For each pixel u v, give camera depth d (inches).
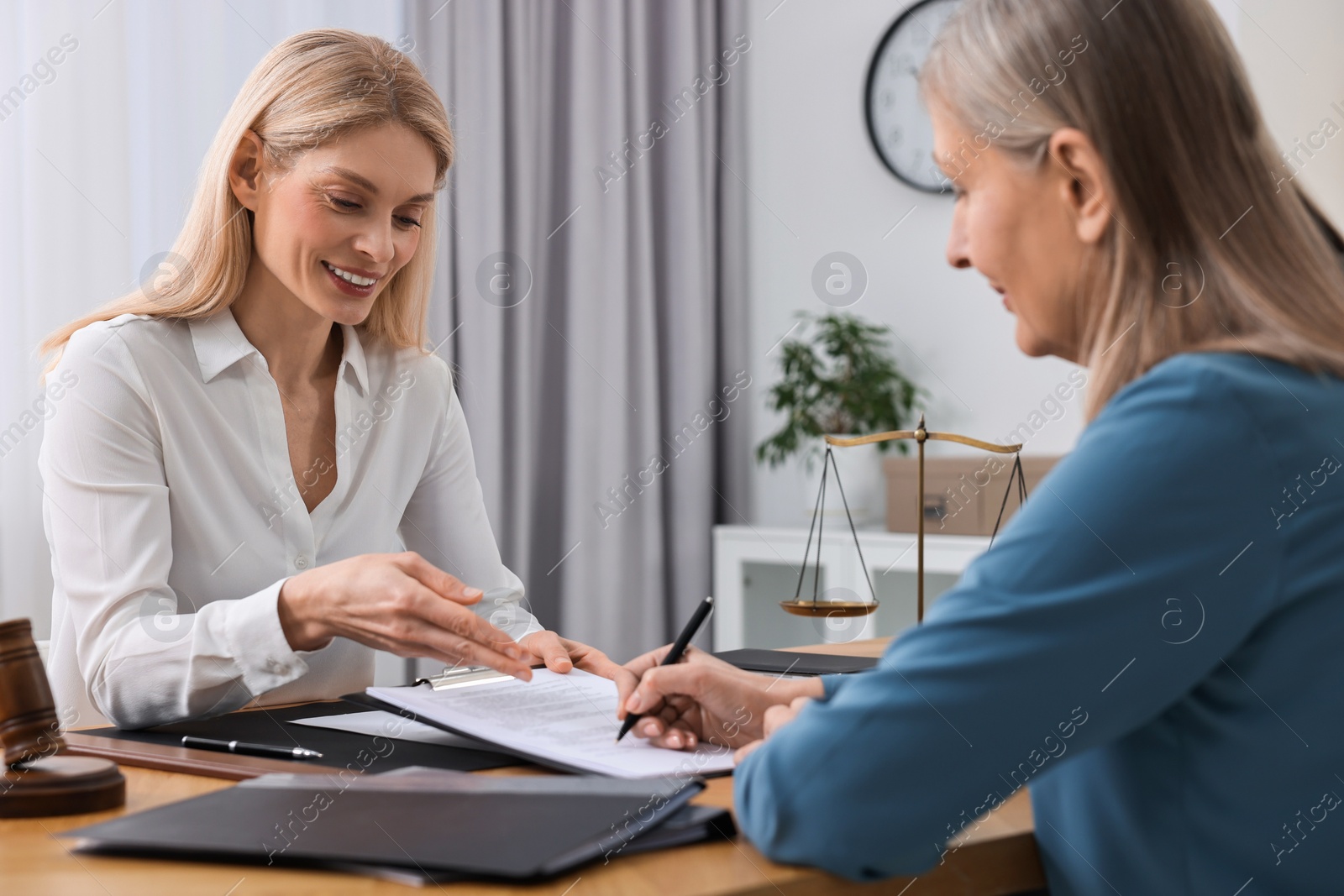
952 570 91.2
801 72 118.7
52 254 76.4
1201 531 21.1
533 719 32.6
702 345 116.3
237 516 47.5
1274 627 21.8
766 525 121.0
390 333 54.3
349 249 44.9
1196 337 23.7
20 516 74.9
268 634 35.2
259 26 87.4
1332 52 82.1
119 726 35.8
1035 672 20.7
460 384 99.2
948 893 23.6
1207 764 22.4
